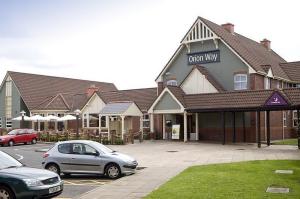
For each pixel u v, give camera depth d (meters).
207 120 39.19
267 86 39.16
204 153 26.61
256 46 46.97
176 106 36.59
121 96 47.56
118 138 36.66
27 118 46.62
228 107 33.03
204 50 40.47
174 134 38.94
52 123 52.78
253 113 36.38
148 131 44.16
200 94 35.91
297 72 45.41
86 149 18.34
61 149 18.59
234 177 15.38
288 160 21.02
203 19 40.12
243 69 37.88
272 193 12.30
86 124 46.69
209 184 13.90
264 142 35.47
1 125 56.94
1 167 12.48
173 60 42.31
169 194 12.38
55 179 12.30
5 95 56.75
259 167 18.34
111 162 17.84
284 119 42.44
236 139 37.16
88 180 17.53
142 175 17.69
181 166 20.48
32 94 54.97
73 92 60.25
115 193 13.66
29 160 25.95
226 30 43.38
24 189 11.41
